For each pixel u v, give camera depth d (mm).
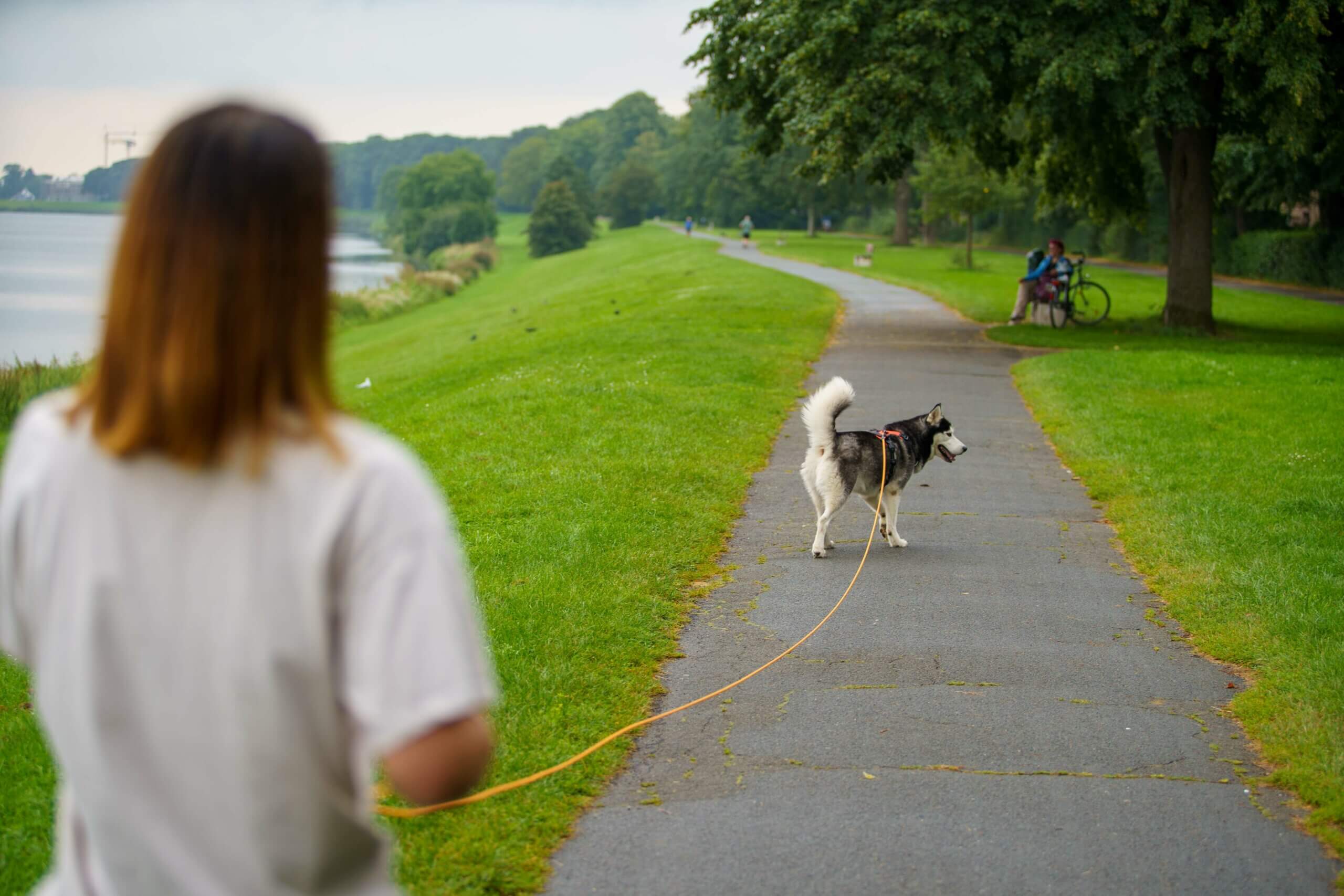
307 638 1411
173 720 1419
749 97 23562
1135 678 5852
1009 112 23234
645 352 17203
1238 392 14281
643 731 5125
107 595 1415
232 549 1402
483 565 7215
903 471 8047
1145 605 7051
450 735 1426
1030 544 8391
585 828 4242
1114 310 27078
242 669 1397
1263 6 17562
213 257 1413
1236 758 4914
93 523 1430
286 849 1450
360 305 55062
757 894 3822
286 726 1418
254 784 1419
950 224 84375
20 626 1542
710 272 38906
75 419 1502
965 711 5391
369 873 1586
